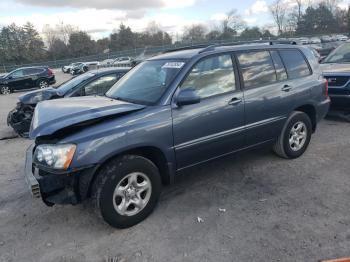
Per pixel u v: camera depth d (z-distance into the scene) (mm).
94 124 3307
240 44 4516
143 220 3645
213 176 4676
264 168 4848
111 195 3316
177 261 2984
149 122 3467
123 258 3080
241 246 3123
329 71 7047
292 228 3344
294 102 4820
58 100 4301
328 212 3590
